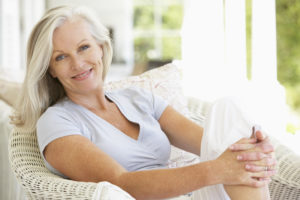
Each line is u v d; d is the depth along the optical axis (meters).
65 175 1.36
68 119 1.47
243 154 1.26
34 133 1.55
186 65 2.80
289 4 7.91
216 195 1.38
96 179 1.28
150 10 7.98
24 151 1.46
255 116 2.28
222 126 1.45
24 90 1.52
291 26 7.95
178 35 7.96
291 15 7.93
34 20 6.58
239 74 2.47
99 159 1.29
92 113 1.55
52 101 1.62
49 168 1.40
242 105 1.51
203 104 2.13
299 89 7.98
